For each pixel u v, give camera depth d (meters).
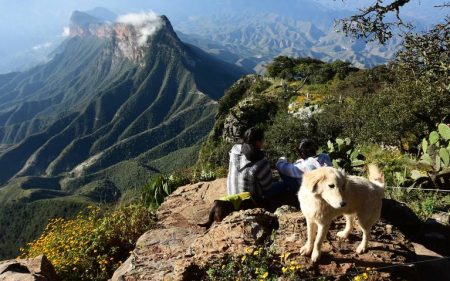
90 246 7.91
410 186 9.92
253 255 5.06
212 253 5.30
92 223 8.84
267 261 4.92
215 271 4.99
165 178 11.55
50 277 6.45
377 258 4.82
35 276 5.73
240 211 6.15
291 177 6.84
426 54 12.00
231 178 6.88
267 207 6.79
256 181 6.63
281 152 33.84
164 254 6.07
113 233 8.23
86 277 7.21
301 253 4.84
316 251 4.65
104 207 10.59
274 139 35.00
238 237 5.46
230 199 6.59
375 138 21.34
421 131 19.69
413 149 19.81
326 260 4.80
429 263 6.06
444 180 9.51
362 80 66.00
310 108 52.25
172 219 7.92
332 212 4.37
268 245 5.30
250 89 98.75
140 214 8.62
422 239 6.86
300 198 4.61
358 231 5.38
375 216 4.68
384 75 63.66
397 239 5.34
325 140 32.56
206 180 11.82
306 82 92.44
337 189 4.13
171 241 6.52
